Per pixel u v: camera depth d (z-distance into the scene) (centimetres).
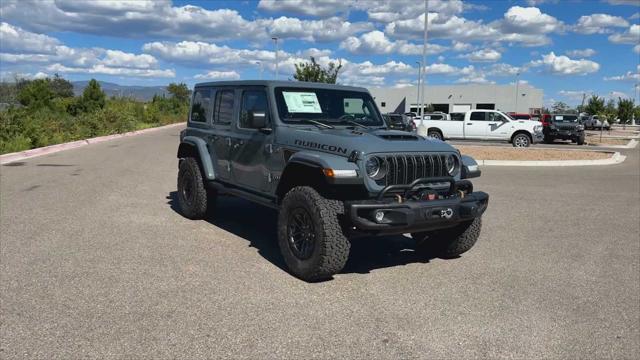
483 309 470
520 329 430
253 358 369
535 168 1639
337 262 512
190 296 480
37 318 425
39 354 367
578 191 1173
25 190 1014
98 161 1549
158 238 679
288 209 543
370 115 679
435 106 8288
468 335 416
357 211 493
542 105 7825
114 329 408
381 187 515
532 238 738
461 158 577
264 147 617
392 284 529
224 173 714
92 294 479
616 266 611
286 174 574
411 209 504
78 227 727
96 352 372
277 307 460
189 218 794
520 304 485
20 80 3659
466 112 2700
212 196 772
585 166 1736
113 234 694
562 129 3048
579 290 527
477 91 8025
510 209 948
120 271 544
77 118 2744
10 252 603
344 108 658
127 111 3588
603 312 470
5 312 436
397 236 732
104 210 844
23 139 1872
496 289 523
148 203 912
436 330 423
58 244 639
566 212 931
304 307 461
